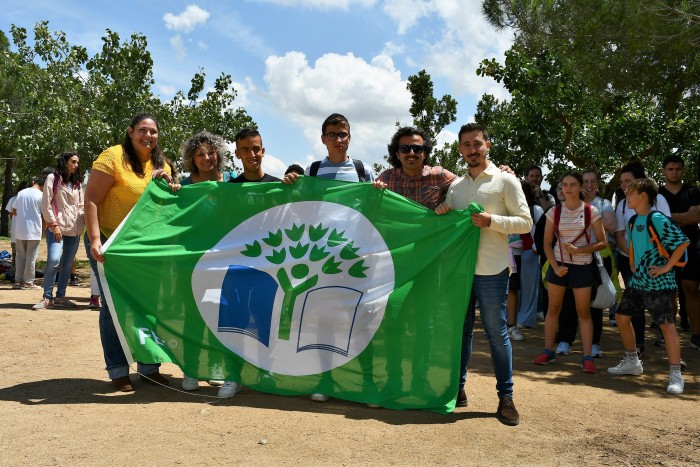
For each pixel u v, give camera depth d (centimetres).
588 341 650
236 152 554
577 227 652
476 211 462
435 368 482
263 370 509
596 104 1489
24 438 390
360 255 512
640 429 450
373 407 488
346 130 553
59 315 864
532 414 482
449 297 483
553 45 1198
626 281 779
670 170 769
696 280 766
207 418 446
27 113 1454
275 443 398
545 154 1497
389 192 515
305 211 529
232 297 518
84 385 527
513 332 837
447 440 414
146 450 377
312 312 512
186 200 535
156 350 495
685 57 1012
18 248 1163
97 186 514
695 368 664
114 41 1511
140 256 505
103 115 1485
